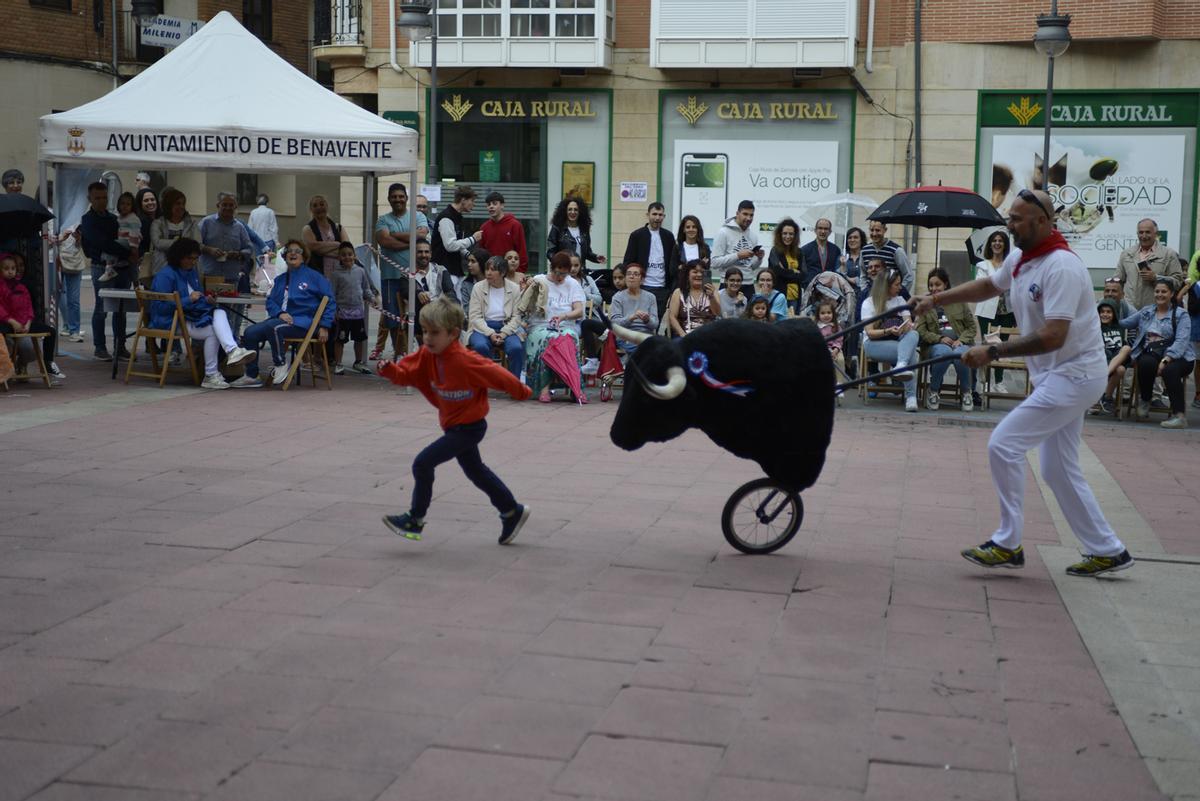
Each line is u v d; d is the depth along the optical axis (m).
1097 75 21.72
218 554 6.86
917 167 22.36
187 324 13.54
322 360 14.27
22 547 6.93
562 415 12.37
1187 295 13.36
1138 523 8.43
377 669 5.14
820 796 4.07
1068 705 4.94
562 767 4.24
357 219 24.81
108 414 11.62
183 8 30.94
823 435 6.89
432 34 19.89
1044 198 6.55
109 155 13.70
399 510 8.04
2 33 28.14
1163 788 4.20
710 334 6.77
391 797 3.99
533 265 23.98
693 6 22.47
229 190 32.81
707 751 4.40
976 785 4.20
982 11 21.86
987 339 13.52
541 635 5.62
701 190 23.30
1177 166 21.69
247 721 4.58
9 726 4.50
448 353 6.89
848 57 22.06
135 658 5.22
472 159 24.02
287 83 14.32
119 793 3.99
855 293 14.80
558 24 22.94
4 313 12.85
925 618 6.05
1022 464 6.75
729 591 6.41
